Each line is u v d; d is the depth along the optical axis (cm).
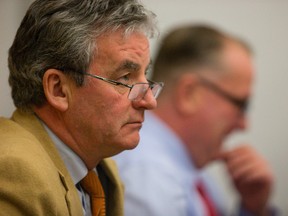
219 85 663
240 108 671
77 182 326
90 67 305
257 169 677
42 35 306
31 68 310
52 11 305
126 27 305
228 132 671
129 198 595
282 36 671
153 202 600
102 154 326
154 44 650
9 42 643
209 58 660
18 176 272
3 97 637
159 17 661
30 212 273
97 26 302
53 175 292
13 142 289
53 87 309
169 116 650
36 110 321
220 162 667
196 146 657
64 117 315
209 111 660
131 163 606
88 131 314
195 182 646
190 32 659
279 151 678
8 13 647
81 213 314
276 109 677
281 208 680
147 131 636
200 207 640
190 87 657
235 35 670
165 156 628
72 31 300
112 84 307
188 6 663
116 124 310
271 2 669
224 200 666
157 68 650
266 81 676
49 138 313
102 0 304
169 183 620
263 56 673
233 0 666
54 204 282
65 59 304
